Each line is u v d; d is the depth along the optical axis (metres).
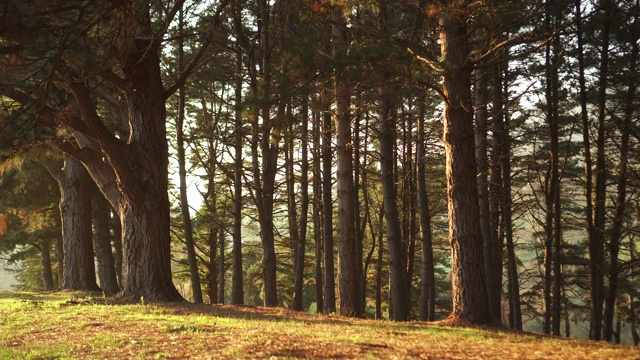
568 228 30.52
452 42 14.05
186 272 41.75
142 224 16.83
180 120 22.00
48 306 15.71
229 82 26.27
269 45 23.30
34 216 31.34
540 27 20.58
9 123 13.72
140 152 16.86
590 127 23.66
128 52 13.88
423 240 24.45
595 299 21.36
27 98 13.23
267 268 22.34
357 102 20.59
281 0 19.33
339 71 12.46
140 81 16.89
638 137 22.92
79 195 25.28
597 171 22.05
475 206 13.89
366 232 41.81
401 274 21.62
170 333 10.84
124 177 16.50
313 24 14.18
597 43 22.58
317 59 13.10
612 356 7.95
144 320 12.59
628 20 21.19
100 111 27.69
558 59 21.67
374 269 43.34
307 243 39.59
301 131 25.17
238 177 25.66
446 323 13.69
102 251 28.30
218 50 23.97
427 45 17.45
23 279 49.19
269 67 20.94
